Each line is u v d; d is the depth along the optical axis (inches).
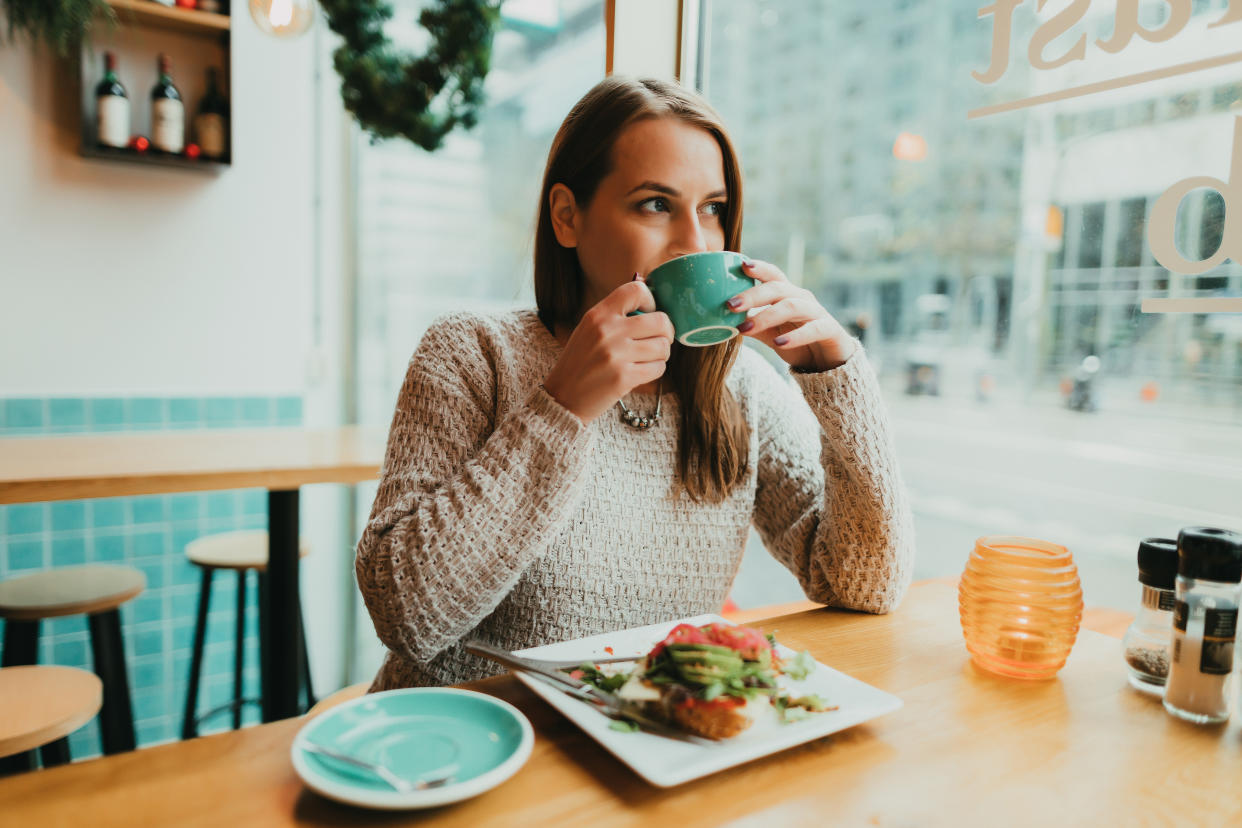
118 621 79.0
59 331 99.7
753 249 77.4
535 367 39.6
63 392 100.0
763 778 22.2
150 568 105.0
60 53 89.3
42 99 96.4
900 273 87.0
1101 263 55.1
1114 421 66.6
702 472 40.1
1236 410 47.0
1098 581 74.8
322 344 117.2
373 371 121.6
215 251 108.0
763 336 35.4
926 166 78.5
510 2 77.8
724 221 38.6
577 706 24.9
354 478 70.1
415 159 114.6
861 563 36.8
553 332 42.4
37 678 53.1
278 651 71.1
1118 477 69.3
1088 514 75.9
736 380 44.6
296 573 71.3
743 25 67.7
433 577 30.0
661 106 35.3
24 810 19.2
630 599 39.3
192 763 21.9
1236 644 26.4
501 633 38.5
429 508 31.0
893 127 78.9
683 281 29.6
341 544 120.3
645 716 24.1
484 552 30.3
